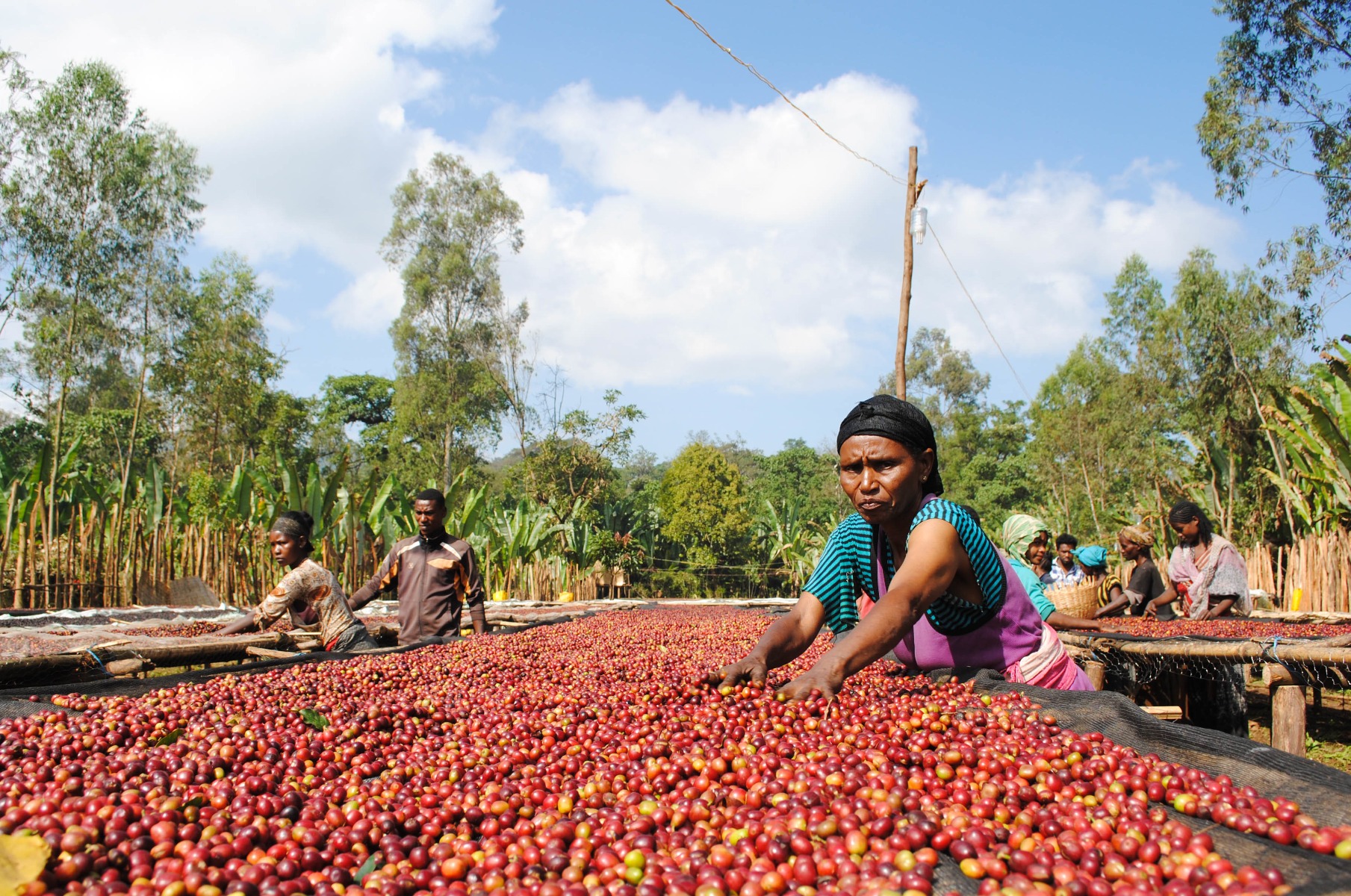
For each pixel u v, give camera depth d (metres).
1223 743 2.16
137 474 14.30
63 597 10.98
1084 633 5.75
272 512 13.74
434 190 43.19
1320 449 11.99
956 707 2.82
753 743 2.36
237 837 1.70
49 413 28.03
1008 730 2.51
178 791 2.07
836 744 2.38
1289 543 16.62
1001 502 39.56
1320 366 12.37
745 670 3.15
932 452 3.02
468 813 1.91
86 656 4.61
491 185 44.03
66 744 2.44
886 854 1.58
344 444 52.34
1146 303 28.45
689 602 15.54
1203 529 7.93
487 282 43.16
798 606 3.50
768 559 31.23
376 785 2.18
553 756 2.42
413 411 42.12
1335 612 9.28
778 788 2.00
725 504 30.19
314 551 13.77
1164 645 4.84
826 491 35.31
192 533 12.73
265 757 2.39
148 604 11.97
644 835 1.76
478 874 1.63
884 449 2.91
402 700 3.20
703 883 1.50
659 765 2.17
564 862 1.63
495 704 3.19
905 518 3.03
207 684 3.62
